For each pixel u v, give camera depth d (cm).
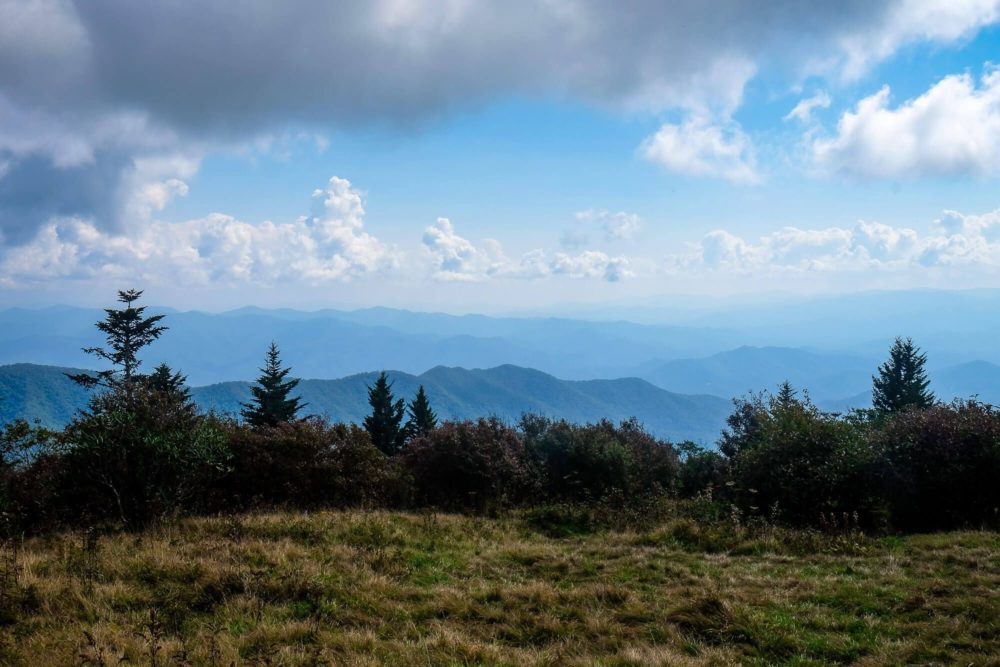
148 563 830
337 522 1151
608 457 1662
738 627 703
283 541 994
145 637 593
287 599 748
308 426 1612
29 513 1125
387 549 1009
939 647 651
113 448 1079
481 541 1165
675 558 1041
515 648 658
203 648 588
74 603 691
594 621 725
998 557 924
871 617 735
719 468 1886
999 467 1216
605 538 1219
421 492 1636
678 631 709
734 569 964
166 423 1135
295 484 1457
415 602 785
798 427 1467
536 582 883
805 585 863
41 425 1255
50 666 533
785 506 1374
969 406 1371
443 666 591
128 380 1207
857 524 1252
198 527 1088
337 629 677
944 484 1262
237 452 1454
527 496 1625
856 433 1437
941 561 945
